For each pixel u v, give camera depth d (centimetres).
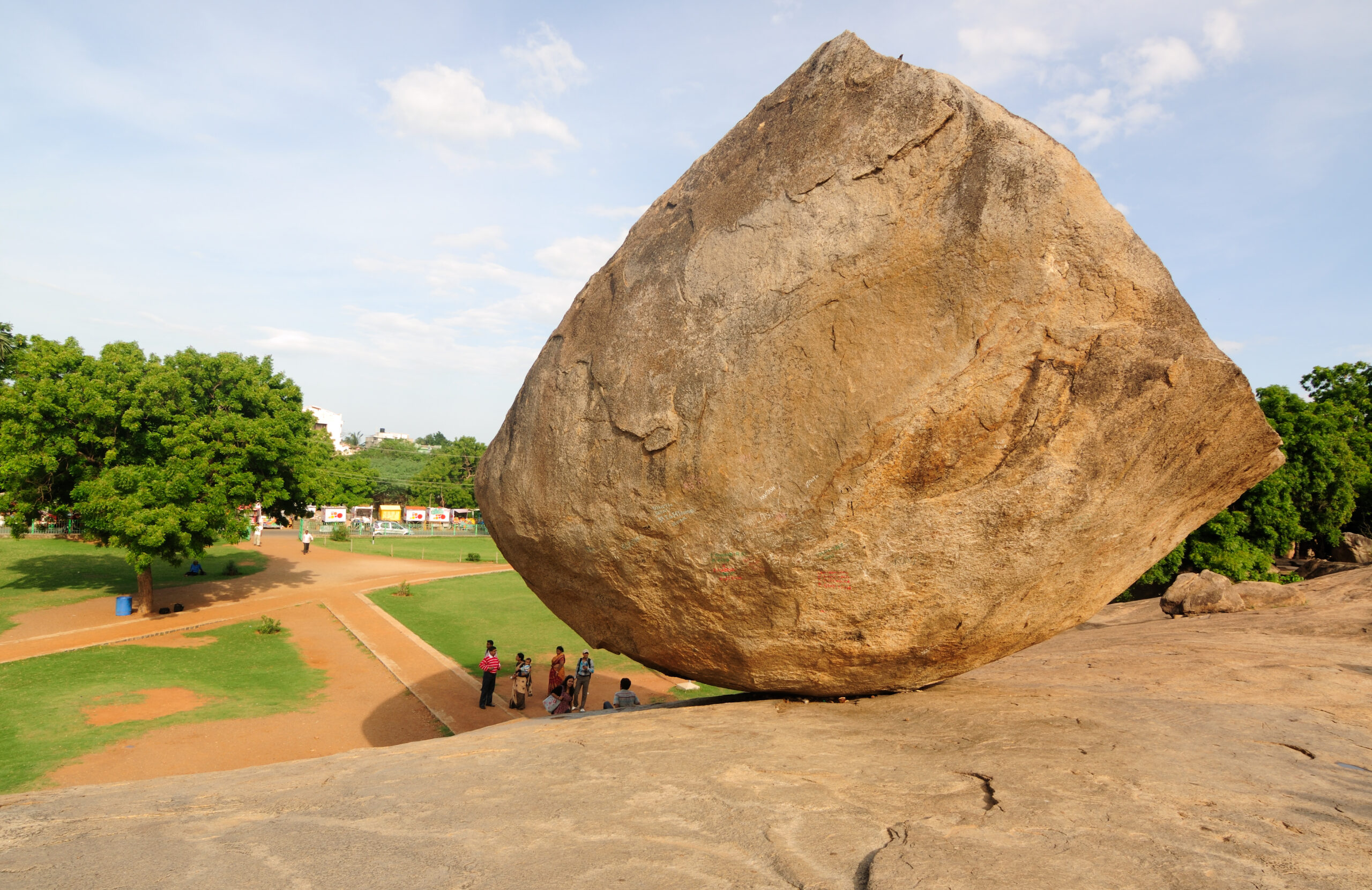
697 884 248
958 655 459
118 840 292
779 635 443
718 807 314
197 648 1745
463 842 285
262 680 1523
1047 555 409
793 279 409
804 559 407
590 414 463
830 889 243
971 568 407
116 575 2575
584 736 441
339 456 5447
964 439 388
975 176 391
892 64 424
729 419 413
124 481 1861
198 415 2056
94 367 1945
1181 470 418
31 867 266
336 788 358
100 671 1498
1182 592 1110
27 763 1034
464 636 2038
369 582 2816
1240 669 600
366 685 1535
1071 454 390
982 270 385
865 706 492
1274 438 417
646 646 504
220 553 3294
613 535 454
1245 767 354
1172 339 390
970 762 364
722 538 420
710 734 429
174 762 1070
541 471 485
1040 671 651
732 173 461
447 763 395
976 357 384
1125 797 313
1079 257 388
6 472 1789
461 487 6084
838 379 396
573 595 515
